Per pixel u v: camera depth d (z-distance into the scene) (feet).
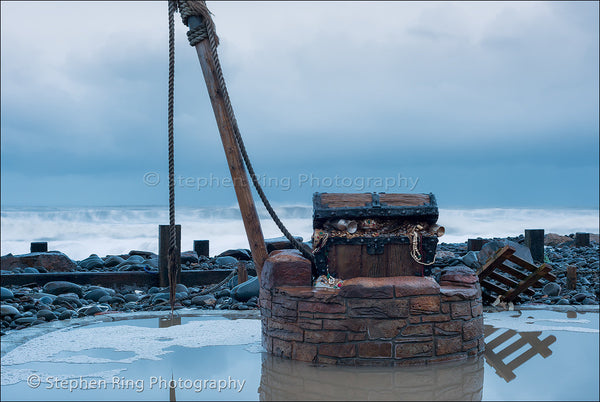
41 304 30.01
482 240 49.21
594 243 64.03
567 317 27.84
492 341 22.84
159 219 130.41
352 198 21.13
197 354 20.94
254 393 16.60
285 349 20.40
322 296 19.65
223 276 38.96
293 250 22.97
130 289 37.52
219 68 22.31
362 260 21.11
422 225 21.22
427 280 20.21
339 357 19.43
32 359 20.13
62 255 43.45
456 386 17.19
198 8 22.02
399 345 19.31
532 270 30.07
